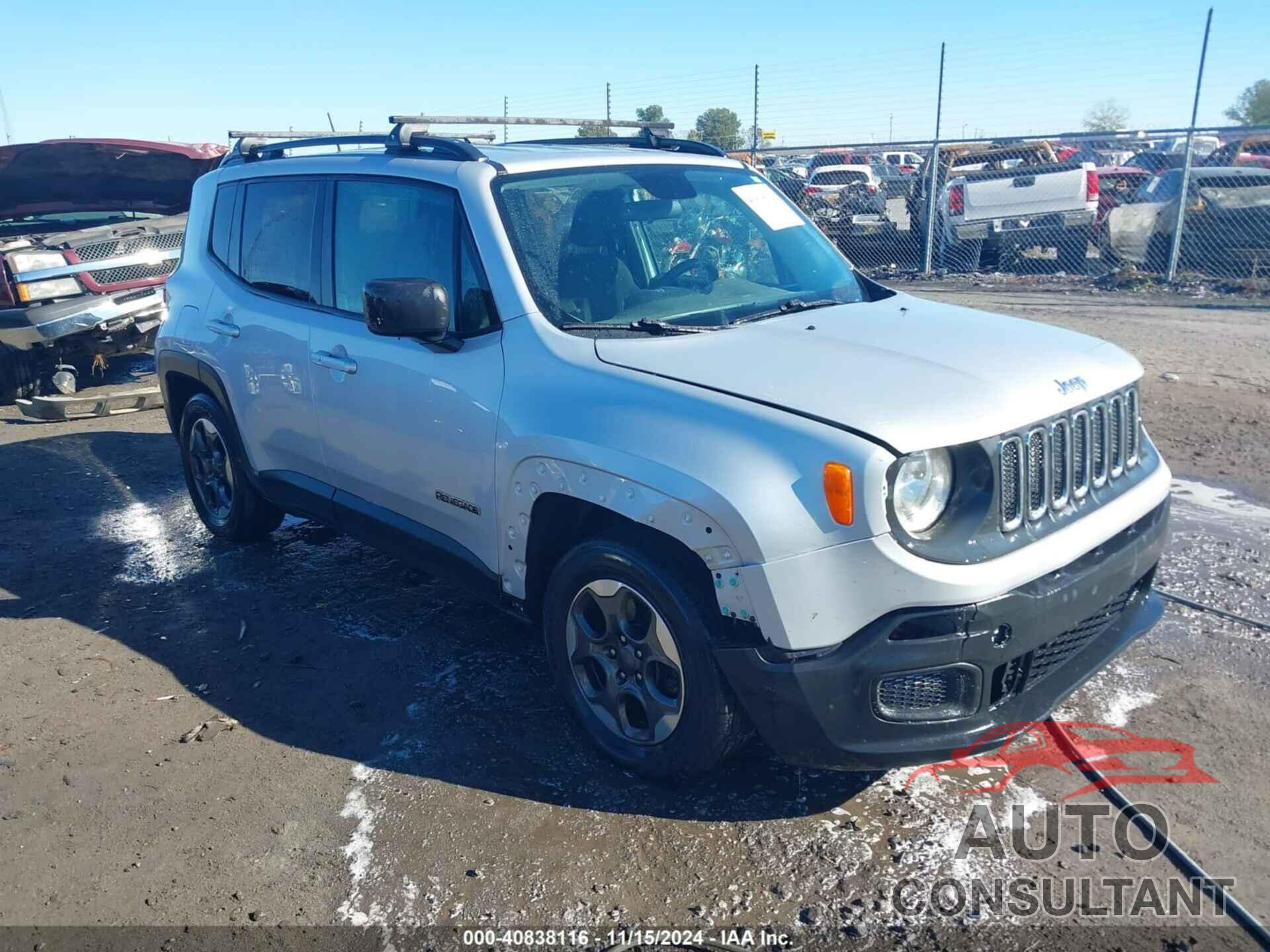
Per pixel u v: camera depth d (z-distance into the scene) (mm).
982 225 14633
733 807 3291
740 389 3090
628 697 3422
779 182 18422
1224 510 5684
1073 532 3129
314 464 4727
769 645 2898
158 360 5797
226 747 3756
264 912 2930
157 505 6645
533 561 3623
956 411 2930
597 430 3219
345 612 4879
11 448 8086
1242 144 14703
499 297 3715
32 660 4500
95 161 9336
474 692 4066
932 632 2844
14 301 8930
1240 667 3990
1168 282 13164
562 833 3197
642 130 5566
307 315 4625
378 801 3396
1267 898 2809
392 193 4242
